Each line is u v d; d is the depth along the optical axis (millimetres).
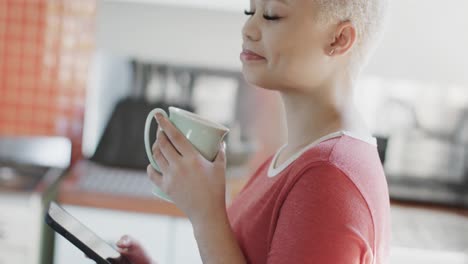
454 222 2830
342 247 822
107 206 2602
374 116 3031
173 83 3045
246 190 1109
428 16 2957
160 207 2598
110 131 3053
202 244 930
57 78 3033
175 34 3014
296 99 984
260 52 950
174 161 946
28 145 2975
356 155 903
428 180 3043
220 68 3051
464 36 2969
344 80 969
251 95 3068
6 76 3025
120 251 1171
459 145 3029
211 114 3068
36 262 2475
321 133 970
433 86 3014
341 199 839
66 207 2619
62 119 3061
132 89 3041
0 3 2961
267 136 3086
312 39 922
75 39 3006
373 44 974
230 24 3020
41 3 2969
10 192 2461
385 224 951
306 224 837
